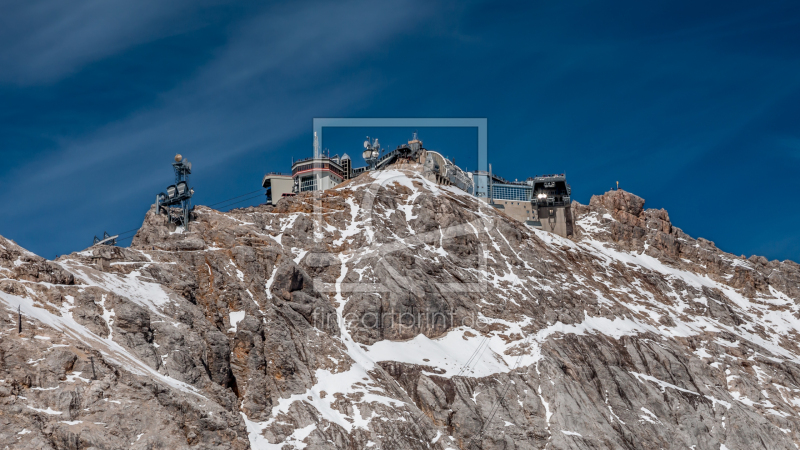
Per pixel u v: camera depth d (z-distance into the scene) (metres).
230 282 102.44
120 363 74.00
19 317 71.69
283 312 103.62
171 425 70.38
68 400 67.06
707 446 110.12
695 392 120.19
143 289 91.94
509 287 134.00
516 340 118.94
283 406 89.69
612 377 116.25
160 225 121.25
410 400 101.38
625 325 133.50
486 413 102.00
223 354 88.88
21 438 61.91
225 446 73.81
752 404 123.56
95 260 94.25
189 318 90.12
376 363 106.69
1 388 64.69
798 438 117.25
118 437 66.94
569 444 100.50
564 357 115.88
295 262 116.38
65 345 71.56
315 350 101.00
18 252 82.50
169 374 80.50
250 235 121.31
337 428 88.56
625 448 103.31
